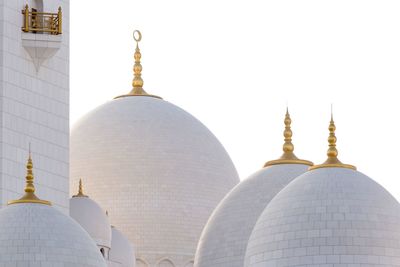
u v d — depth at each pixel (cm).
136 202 16212
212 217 14800
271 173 14712
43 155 13788
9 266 12062
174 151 16450
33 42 13700
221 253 14488
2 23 13625
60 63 14050
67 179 13975
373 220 12375
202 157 16575
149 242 16138
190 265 16175
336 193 12512
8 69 13612
